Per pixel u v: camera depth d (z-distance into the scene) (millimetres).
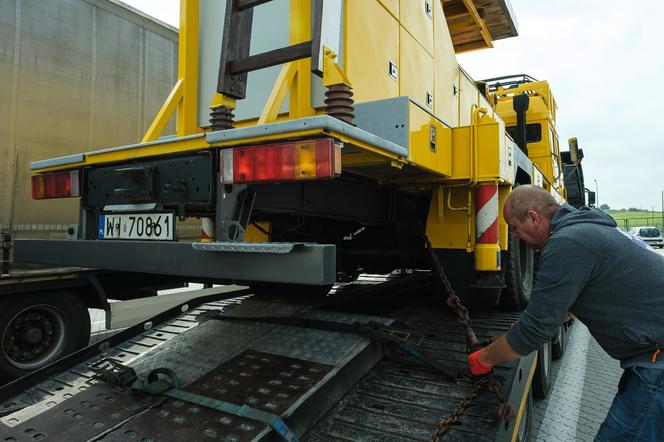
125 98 4727
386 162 2398
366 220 3566
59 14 4156
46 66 4059
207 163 2203
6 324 3771
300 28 2482
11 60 3814
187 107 3072
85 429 2037
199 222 5078
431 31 3799
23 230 3891
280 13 2752
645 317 1793
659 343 1783
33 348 3986
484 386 2188
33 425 2100
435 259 3389
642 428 1793
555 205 2049
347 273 5234
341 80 2107
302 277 1701
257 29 2826
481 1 5148
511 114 7336
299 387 2166
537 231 2049
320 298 3799
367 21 2764
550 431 3445
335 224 4219
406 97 2393
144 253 2203
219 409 2021
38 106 4004
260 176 1962
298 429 1984
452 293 3012
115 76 4633
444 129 3041
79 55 4316
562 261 1776
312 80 2557
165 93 5172
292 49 2154
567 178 9781
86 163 2695
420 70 3533
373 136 2066
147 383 2283
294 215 3701
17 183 3855
